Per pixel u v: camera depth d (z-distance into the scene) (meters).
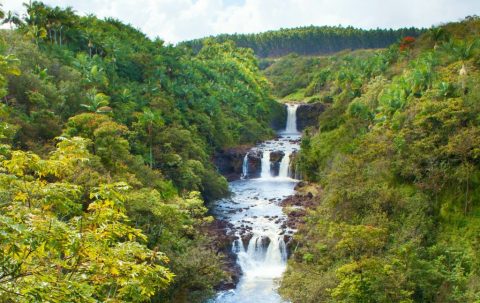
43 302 7.87
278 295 34.00
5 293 7.68
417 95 50.50
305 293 29.11
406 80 55.69
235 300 33.44
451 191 34.97
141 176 41.72
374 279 24.78
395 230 32.59
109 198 10.16
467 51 53.56
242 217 49.12
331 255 33.00
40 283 8.12
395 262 26.52
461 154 34.81
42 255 8.76
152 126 53.94
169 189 45.34
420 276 27.22
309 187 61.75
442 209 34.34
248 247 41.47
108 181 30.08
